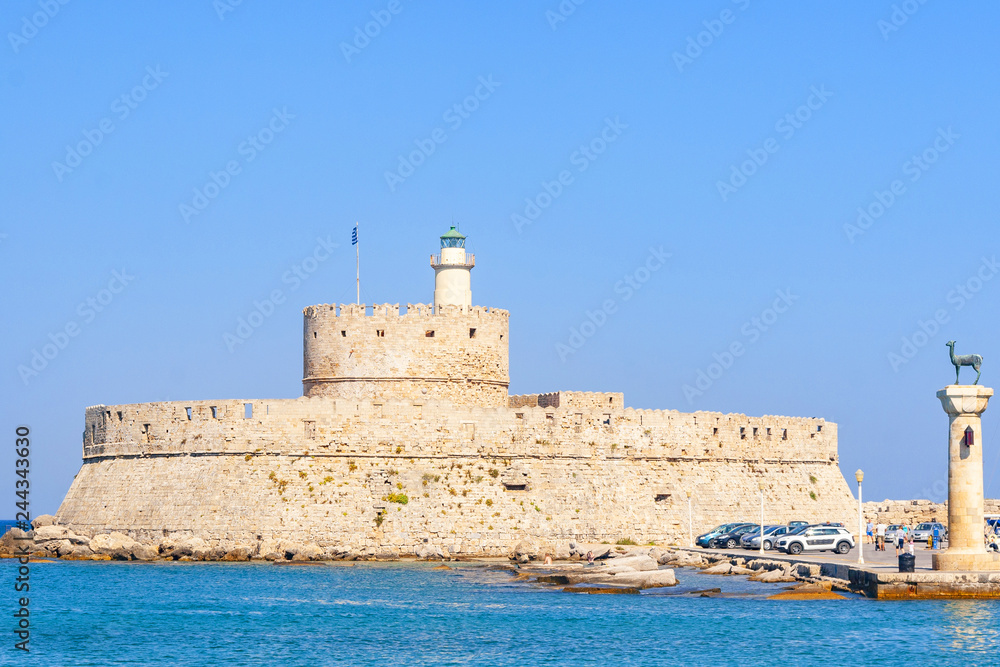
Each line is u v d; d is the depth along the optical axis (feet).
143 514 335.26
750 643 210.18
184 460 334.03
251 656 207.10
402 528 323.57
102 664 203.00
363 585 279.28
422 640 217.15
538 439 337.52
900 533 318.65
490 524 327.47
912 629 214.90
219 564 318.24
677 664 198.08
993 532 325.21
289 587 277.64
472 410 334.44
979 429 236.63
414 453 330.34
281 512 322.34
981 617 222.69
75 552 341.41
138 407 343.26
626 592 265.34
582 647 209.97
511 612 241.96
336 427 329.11
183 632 226.58
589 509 336.70
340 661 202.59
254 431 328.90
